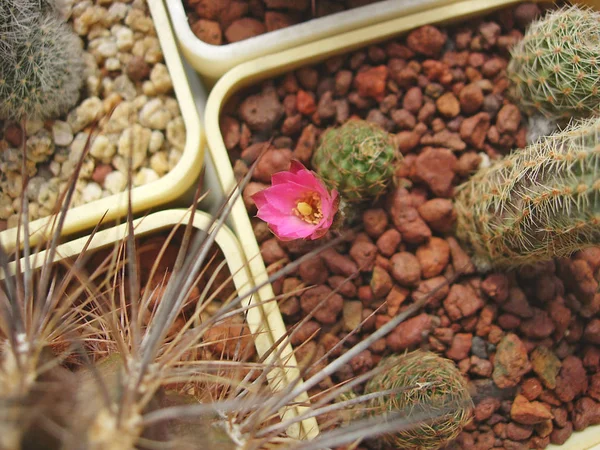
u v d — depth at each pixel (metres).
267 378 0.16
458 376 0.17
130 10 0.20
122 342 0.11
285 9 0.20
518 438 0.19
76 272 0.12
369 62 0.20
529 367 0.18
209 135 0.18
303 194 0.16
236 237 0.19
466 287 0.19
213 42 0.20
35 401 0.08
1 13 0.18
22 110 0.19
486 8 0.20
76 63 0.19
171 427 0.10
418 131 0.20
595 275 0.20
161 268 0.18
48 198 0.19
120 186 0.19
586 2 0.21
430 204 0.19
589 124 0.16
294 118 0.19
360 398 0.13
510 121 0.20
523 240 0.16
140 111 0.20
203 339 0.16
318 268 0.18
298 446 0.10
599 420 0.19
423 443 0.16
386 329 0.11
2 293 0.11
